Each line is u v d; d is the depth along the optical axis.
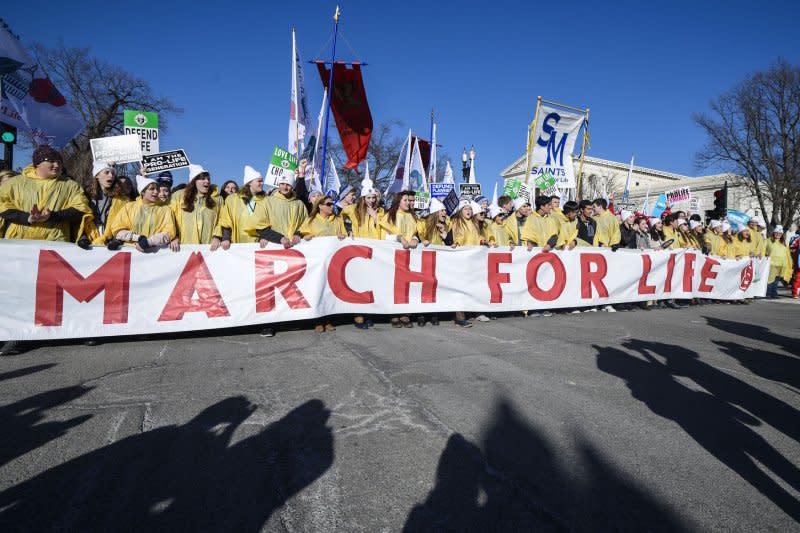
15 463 2.26
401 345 4.67
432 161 12.36
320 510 1.95
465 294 6.06
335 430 2.70
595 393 3.44
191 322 4.78
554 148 8.89
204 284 4.85
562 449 2.54
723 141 28.73
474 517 1.93
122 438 2.54
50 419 2.77
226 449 2.45
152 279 4.69
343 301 5.38
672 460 2.46
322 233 5.59
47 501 1.97
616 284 7.41
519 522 1.90
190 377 3.55
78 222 4.80
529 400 3.25
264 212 5.12
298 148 7.27
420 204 10.22
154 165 6.04
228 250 4.95
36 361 3.94
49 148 4.47
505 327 5.80
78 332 4.41
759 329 6.22
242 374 3.64
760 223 9.85
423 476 2.23
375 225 6.02
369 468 2.29
